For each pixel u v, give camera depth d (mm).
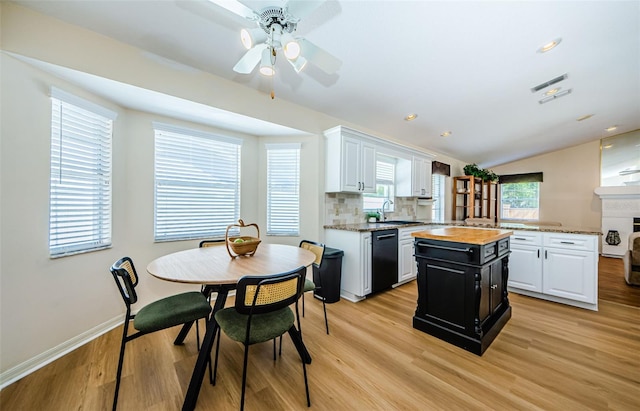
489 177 5930
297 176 3350
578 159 6035
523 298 3025
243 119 2721
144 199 2512
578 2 1849
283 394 1506
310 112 3227
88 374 1657
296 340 1769
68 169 1956
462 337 1962
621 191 5348
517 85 2992
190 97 2275
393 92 2939
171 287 2709
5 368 1589
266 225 3383
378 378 1640
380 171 4195
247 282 1304
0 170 1571
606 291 3285
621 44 2346
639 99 3637
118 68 1923
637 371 1688
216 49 2072
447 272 2068
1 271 1578
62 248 1920
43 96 1776
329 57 1582
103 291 2203
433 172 5188
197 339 1943
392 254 3332
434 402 1440
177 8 1667
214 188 2996
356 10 1786
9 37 1571
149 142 2541
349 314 2598
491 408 1395
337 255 2918
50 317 1826
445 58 2385
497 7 1834
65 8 1634
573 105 3719
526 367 1738
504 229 3240
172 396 1486
